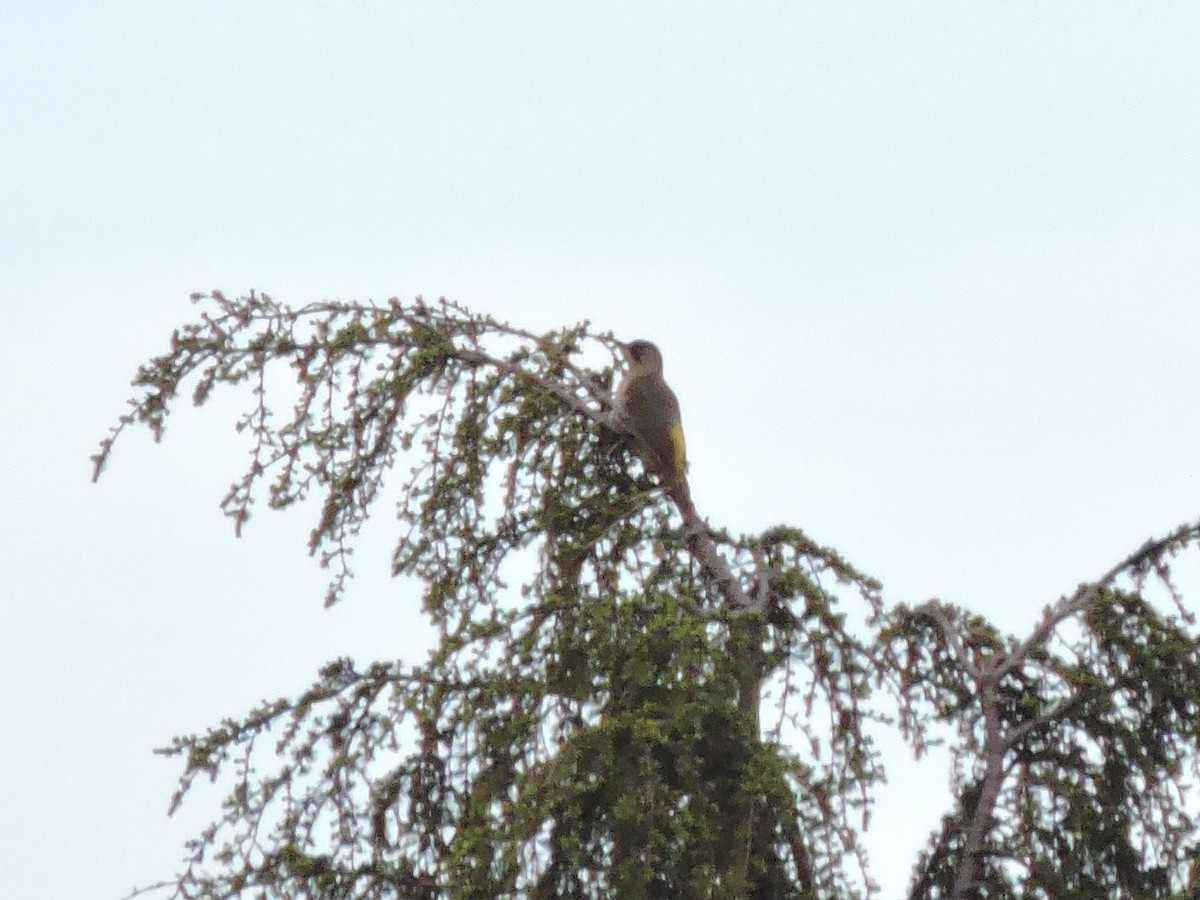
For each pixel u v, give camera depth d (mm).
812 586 12844
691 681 10961
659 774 10602
